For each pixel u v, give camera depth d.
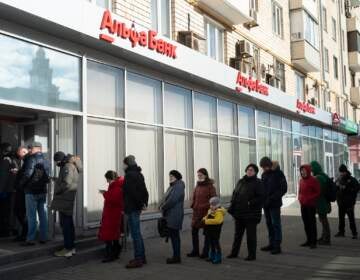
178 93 14.02
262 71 20.33
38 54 9.38
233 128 17.42
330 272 8.16
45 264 8.11
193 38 14.19
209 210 9.09
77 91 10.26
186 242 11.36
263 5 20.97
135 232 8.68
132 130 11.95
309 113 23.98
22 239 9.26
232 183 17.00
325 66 31.19
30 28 9.12
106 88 11.13
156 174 12.76
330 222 15.33
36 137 10.22
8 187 9.55
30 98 9.14
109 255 9.06
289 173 22.95
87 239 9.65
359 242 11.29
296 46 24.27
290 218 16.61
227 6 15.77
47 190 9.65
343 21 36.47
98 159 10.77
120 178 9.23
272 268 8.52
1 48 8.63
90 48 10.55
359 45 38.16
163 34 13.83
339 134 32.78
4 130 10.11
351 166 35.09
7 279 7.43
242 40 18.11
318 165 11.09
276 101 19.55
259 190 9.22
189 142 14.45
